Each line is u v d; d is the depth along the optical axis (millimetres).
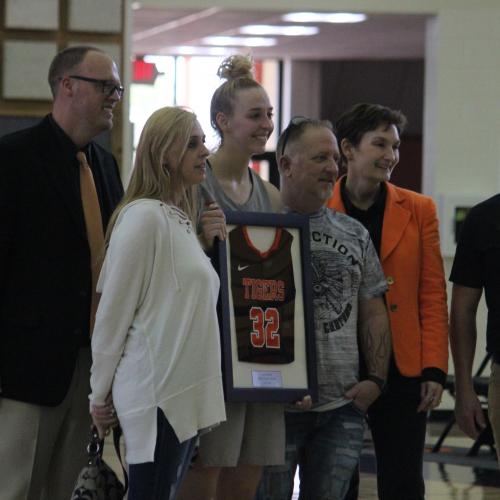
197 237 6445
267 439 6668
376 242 7594
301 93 23828
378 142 7523
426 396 7367
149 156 6043
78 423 6754
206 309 5914
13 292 6562
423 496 7539
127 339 5879
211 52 22328
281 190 7105
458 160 16500
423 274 7648
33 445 6578
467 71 16484
